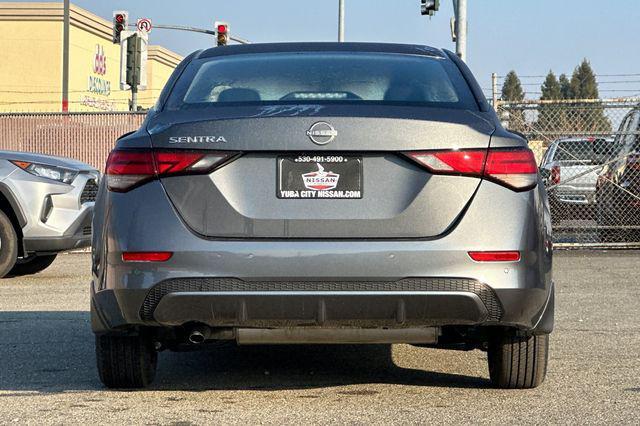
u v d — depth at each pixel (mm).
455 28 27922
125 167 6691
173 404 7129
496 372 7523
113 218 6672
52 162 16625
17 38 69188
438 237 6477
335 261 6410
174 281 6488
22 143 27078
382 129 6492
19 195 16234
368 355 9312
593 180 25469
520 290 6523
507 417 6672
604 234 23703
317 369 8594
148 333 7254
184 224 6535
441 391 7582
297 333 6719
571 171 25656
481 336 7242
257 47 8141
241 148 6512
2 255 16422
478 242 6469
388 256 6414
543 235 6723
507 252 6500
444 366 8727
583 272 18016
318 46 8094
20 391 7645
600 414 6770
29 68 69250
